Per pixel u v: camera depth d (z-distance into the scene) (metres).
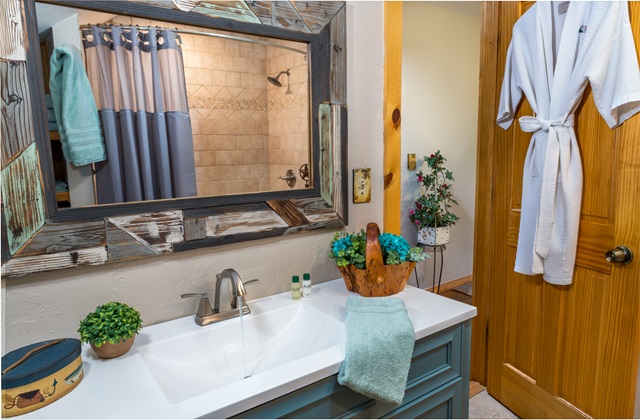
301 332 1.27
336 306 1.31
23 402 0.79
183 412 0.80
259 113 1.31
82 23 1.00
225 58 1.24
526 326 1.84
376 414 1.10
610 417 1.50
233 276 1.14
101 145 1.05
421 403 1.21
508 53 1.77
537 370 1.79
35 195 0.96
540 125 1.60
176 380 1.05
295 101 1.38
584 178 1.54
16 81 0.92
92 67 1.03
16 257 0.95
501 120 1.87
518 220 1.84
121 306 1.02
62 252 1.01
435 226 3.06
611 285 1.46
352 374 0.97
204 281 1.27
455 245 3.63
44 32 0.96
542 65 1.59
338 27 1.45
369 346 1.01
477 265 2.12
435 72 3.27
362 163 1.62
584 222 1.55
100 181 1.06
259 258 1.39
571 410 1.64
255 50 1.29
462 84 3.50
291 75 1.36
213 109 1.23
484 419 1.91
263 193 1.34
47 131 0.97
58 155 0.99
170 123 1.16
